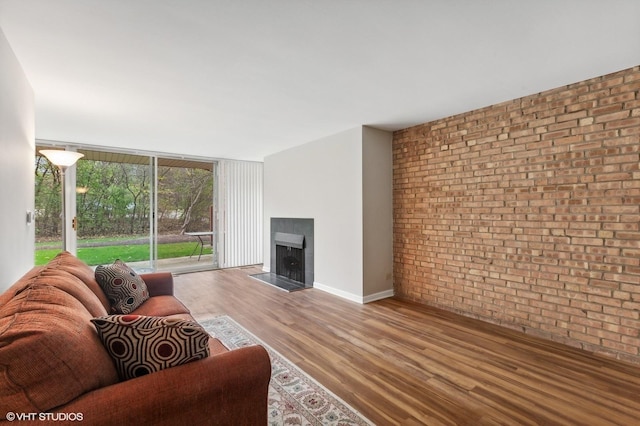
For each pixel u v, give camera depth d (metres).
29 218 2.52
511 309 3.09
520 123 3.02
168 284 2.84
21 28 1.81
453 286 3.59
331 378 2.19
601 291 2.54
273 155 5.75
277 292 4.46
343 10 1.69
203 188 6.48
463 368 2.33
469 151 3.43
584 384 2.12
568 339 2.71
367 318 3.38
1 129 1.82
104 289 2.25
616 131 2.46
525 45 2.06
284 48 2.09
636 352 2.37
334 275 4.37
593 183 2.57
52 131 4.09
